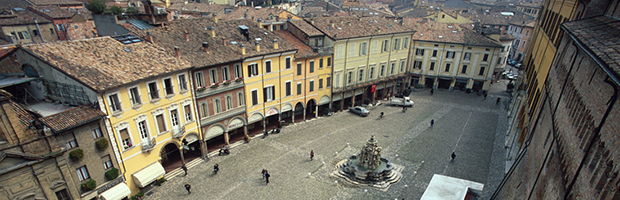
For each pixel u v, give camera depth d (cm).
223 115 3834
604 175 1006
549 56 3191
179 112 3353
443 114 5378
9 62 2839
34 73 2842
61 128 2373
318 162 3734
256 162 3719
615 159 969
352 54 5194
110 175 2777
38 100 2961
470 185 2556
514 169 2797
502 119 5162
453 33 6738
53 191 2420
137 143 3033
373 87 5753
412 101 6075
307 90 4809
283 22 5119
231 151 3991
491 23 10681
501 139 4381
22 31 6028
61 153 2386
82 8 8938
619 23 1880
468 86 6688
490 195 3095
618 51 1348
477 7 16025
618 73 1078
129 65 2952
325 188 3234
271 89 4328
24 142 2208
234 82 3800
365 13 10519
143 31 3525
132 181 3050
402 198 3072
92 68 2728
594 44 1561
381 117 5197
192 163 3697
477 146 4153
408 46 6128
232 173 3491
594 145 1189
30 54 2667
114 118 2773
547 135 2103
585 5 2400
